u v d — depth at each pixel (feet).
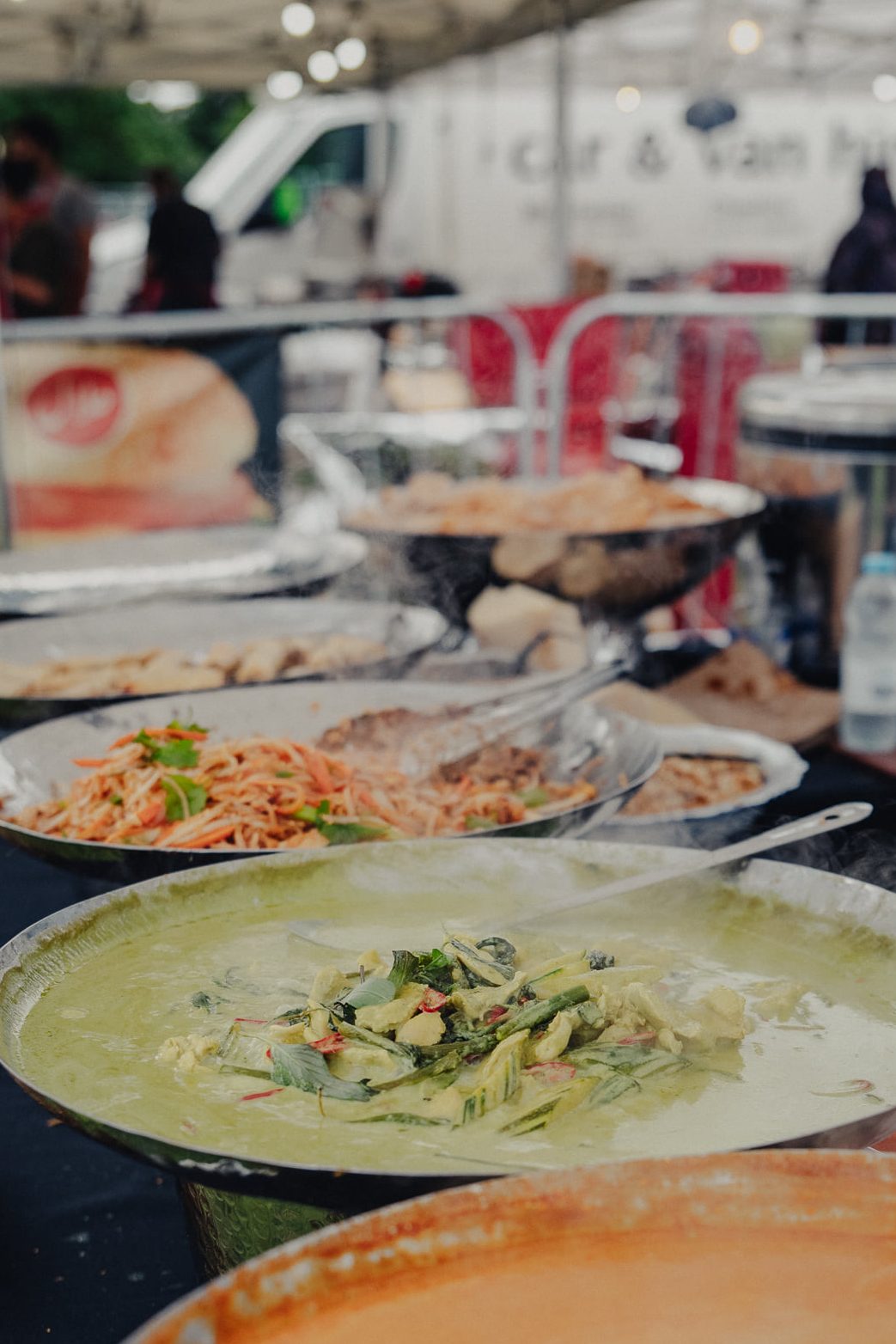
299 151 32.30
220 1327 2.04
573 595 8.00
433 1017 3.11
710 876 4.04
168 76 23.59
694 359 18.79
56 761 5.69
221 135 66.23
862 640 7.84
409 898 4.25
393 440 20.13
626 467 8.97
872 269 21.12
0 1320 3.47
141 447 13.41
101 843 4.45
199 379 13.38
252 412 13.60
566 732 5.89
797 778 6.02
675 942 3.90
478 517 8.75
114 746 5.49
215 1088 3.04
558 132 18.39
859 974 3.61
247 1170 2.55
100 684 6.84
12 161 21.08
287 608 8.20
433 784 5.44
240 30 20.53
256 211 32.37
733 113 22.07
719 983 3.60
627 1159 2.61
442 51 21.80
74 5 19.01
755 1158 2.43
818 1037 3.27
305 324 13.65
